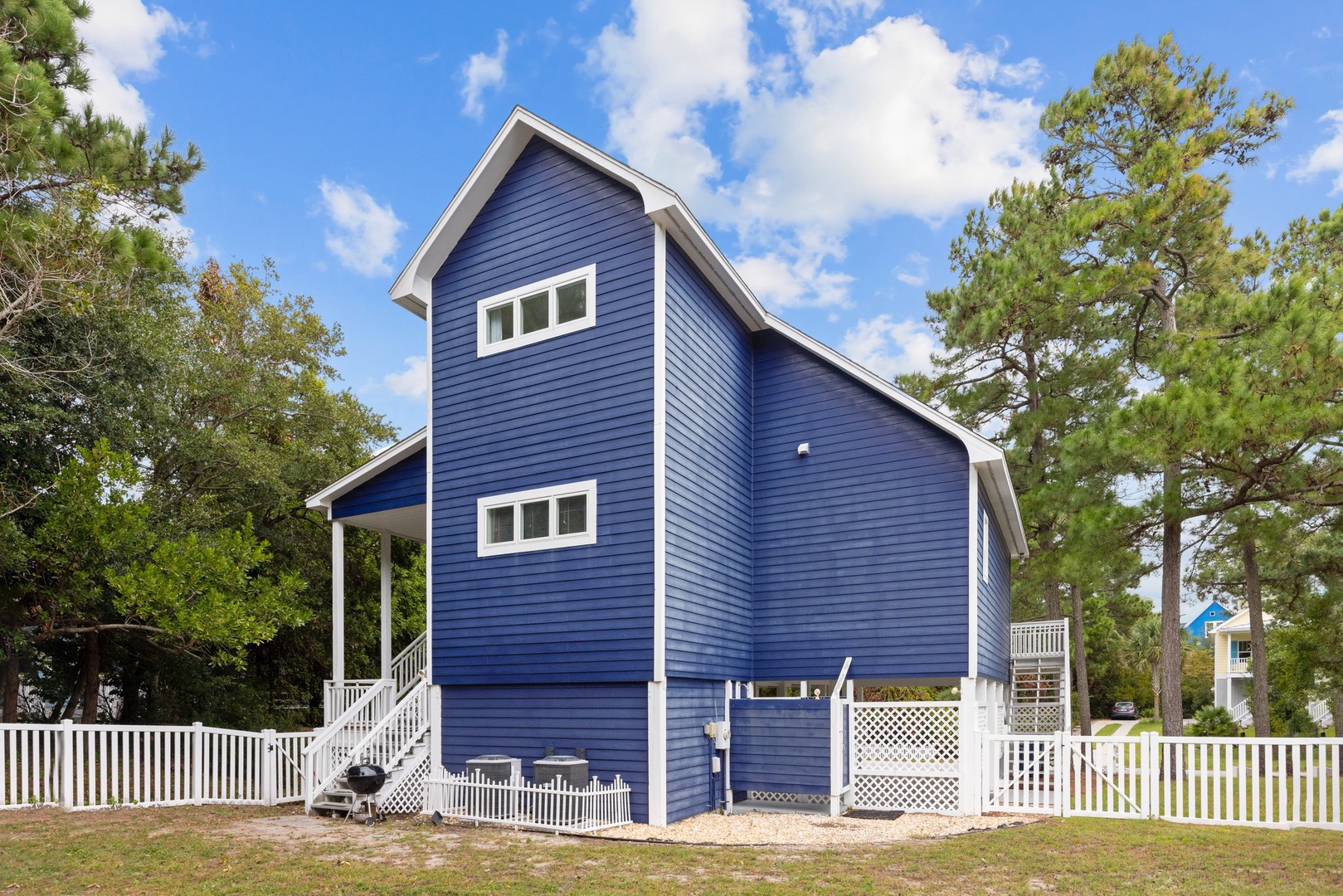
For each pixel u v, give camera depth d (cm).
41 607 1642
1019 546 2005
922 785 1338
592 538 1264
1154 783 1216
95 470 1513
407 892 771
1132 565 1995
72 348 1562
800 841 1038
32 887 792
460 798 1262
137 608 1583
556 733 1264
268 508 2238
